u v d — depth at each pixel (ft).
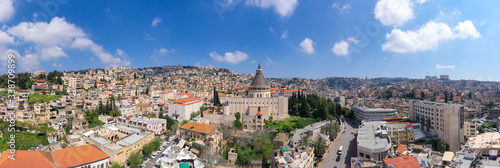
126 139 522.06
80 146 445.37
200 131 575.79
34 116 627.05
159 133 643.04
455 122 574.97
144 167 469.98
